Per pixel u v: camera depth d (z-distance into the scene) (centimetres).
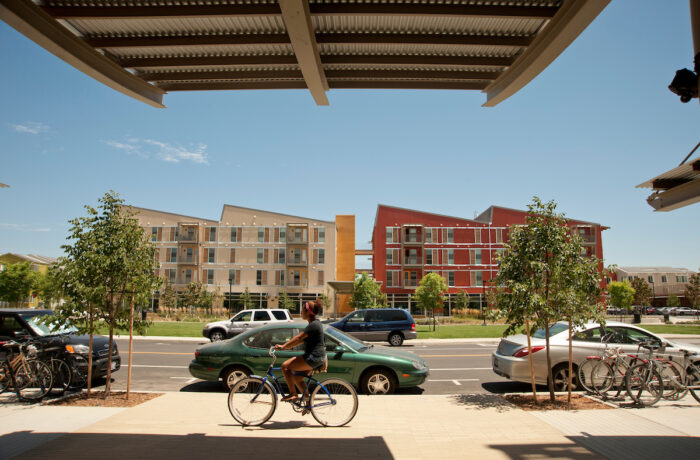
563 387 910
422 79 734
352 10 548
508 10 552
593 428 620
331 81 741
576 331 825
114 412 708
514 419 671
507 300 813
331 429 610
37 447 522
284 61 652
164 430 601
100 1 544
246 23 579
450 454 504
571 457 493
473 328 3180
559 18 545
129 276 823
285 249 5491
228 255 5509
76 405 762
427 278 4228
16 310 994
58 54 591
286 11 512
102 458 484
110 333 830
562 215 820
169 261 5475
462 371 1277
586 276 808
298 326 942
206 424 635
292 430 605
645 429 615
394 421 657
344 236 5859
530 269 812
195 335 2356
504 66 677
